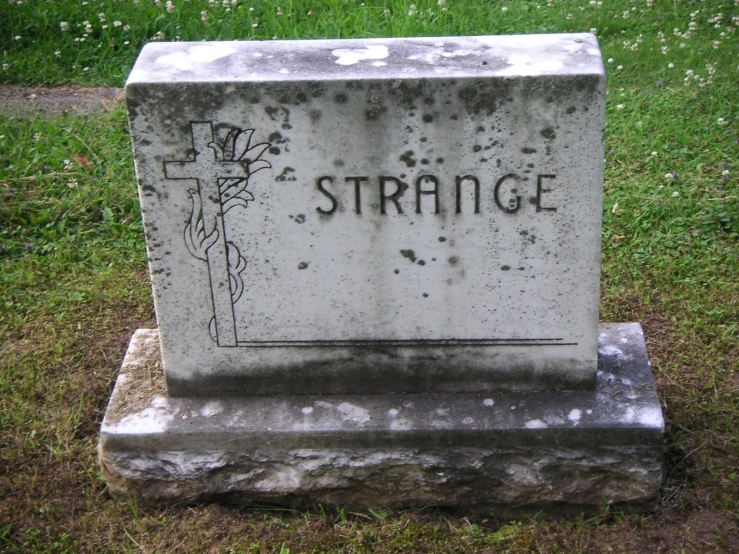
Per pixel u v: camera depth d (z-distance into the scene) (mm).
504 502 2010
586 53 1854
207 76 1825
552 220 1893
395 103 1820
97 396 2285
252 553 1956
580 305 1954
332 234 1921
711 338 2387
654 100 3252
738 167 2904
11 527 2004
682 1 4023
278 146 1857
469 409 1994
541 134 1831
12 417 2223
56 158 3000
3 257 2705
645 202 2781
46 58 3619
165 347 2016
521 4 3982
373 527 1994
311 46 1925
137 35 3744
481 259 1930
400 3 3844
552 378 2016
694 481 2049
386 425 1972
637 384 2033
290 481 2014
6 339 2447
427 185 1877
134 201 2852
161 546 1970
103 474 2035
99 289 2602
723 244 2648
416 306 1973
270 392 2051
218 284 1965
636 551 1938
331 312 1982
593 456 1967
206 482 2016
